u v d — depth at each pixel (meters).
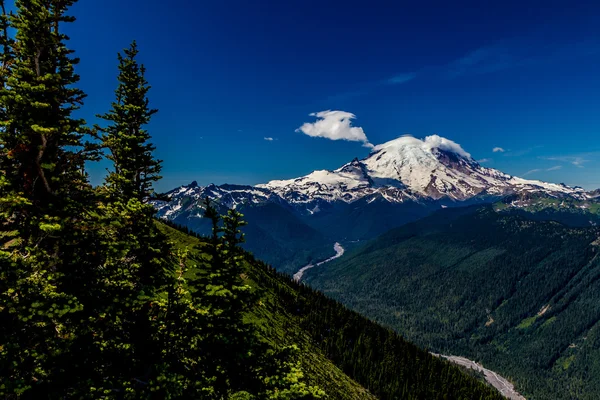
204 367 16.95
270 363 17.83
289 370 17.70
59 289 14.27
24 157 15.08
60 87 16.41
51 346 12.94
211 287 17.28
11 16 16.20
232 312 17.92
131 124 32.50
